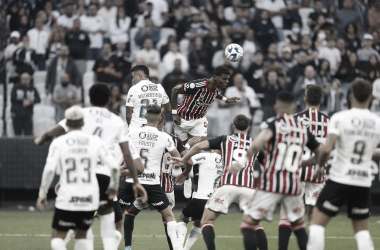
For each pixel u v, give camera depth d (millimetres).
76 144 17797
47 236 32500
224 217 44750
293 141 19328
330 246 29688
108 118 19812
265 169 19531
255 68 51500
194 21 57312
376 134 18703
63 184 17703
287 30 59312
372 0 60812
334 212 18953
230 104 49000
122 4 58188
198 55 53188
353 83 19062
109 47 52594
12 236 32312
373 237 33594
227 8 59156
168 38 54406
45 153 46875
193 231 25953
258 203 19594
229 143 22594
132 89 28203
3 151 46594
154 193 24031
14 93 48438
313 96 24328
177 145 25656
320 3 59500
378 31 59781
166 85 49969
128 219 26406
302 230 20578
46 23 56969
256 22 57062
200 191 25188
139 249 28156
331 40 55094
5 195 50094
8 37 55281
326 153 18516
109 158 17859
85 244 18719
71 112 18000
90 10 56125
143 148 23906
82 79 52125
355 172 18609
